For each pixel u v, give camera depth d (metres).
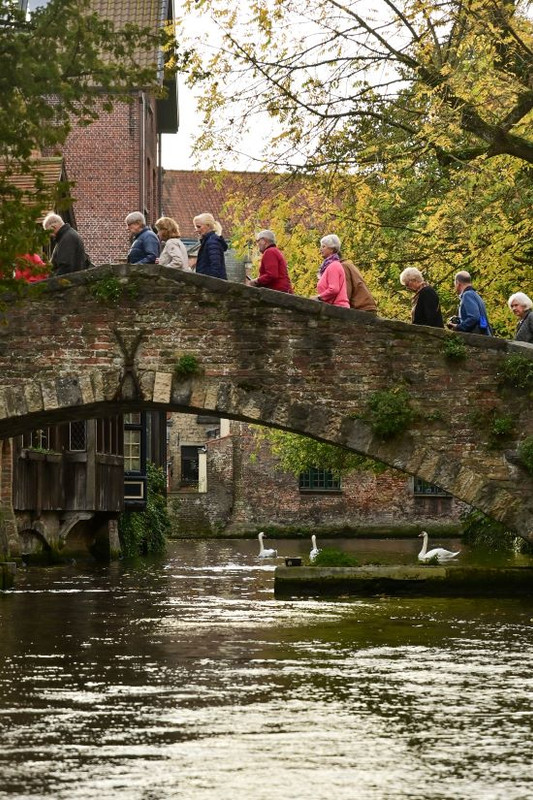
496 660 15.90
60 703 12.79
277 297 24.45
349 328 24.38
